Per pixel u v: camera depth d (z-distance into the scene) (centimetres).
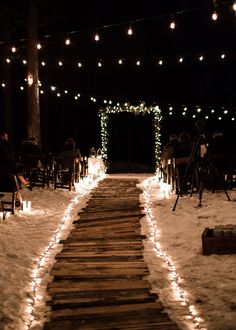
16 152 1329
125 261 604
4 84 2028
